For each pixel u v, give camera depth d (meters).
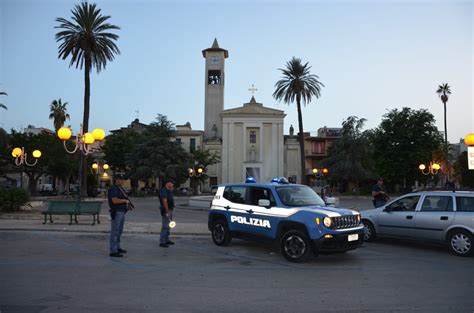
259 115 63.88
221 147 65.12
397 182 52.34
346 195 48.53
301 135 39.72
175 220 19.53
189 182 64.50
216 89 68.56
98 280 7.27
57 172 50.19
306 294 6.43
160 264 8.79
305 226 8.78
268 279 7.44
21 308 5.61
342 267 8.56
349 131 49.62
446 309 5.69
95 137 18.05
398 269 8.39
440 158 48.25
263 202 9.38
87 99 31.80
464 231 9.88
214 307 5.73
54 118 52.97
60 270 8.10
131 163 45.88
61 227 14.91
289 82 40.09
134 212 24.92
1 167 52.50
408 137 50.75
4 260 9.12
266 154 63.47
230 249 10.81
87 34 31.02
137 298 6.14
